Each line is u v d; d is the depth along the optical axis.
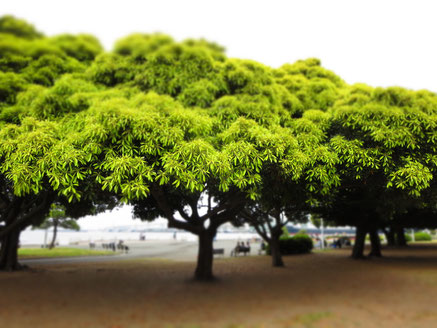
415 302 7.60
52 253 26.97
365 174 8.34
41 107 8.34
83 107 8.75
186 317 6.35
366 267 15.52
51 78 10.54
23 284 10.52
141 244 44.72
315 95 11.62
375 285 10.10
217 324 5.86
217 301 7.80
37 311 6.84
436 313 6.60
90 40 12.52
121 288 9.66
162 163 6.66
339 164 8.26
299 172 7.32
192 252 29.89
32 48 11.00
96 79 10.38
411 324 5.85
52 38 11.91
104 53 10.97
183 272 13.80
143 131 6.68
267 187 8.98
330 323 5.90
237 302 7.68
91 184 7.02
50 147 6.69
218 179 7.33
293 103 10.51
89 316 6.45
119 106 7.05
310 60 14.59
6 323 5.99
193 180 6.38
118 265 17.62
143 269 15.19
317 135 8.53
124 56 10.84
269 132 7.71
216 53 11.35
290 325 5.78
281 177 8.05
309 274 13.09
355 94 9.80
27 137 6.74
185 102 9.30
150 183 7.36
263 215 18.17
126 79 10.22
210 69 10.20
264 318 6.24
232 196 9.34
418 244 38.19
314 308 7.03
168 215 9.93
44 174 6.79
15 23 11.49
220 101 9.15
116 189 6.18
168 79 9.83
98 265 17.75
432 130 8.10
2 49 10.56
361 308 7.02
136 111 7.05
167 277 12.16
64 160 6.25
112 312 6.75
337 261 19.17
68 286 10.09
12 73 9.86
